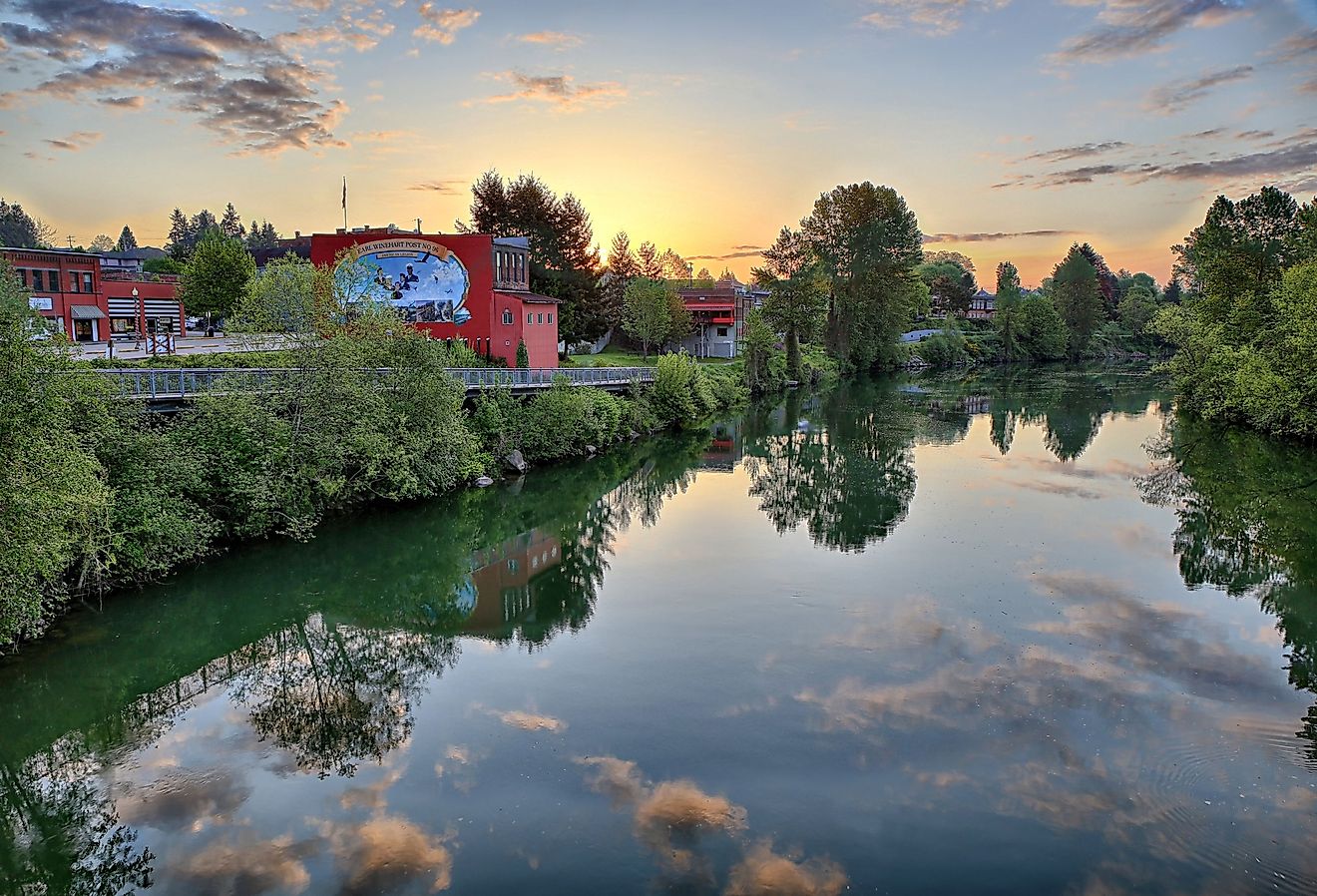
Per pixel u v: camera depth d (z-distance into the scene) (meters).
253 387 27.06
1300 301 41.66
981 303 162.50
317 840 11.13
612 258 86.88
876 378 88.12
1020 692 14.78
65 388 19.38
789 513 29.16
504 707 14.81
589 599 20.41
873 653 16.62
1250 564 22.03
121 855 11.02
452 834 11.14
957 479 33.97
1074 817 11.23
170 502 22.09
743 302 96.56
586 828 11.18
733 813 11.41
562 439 40.09
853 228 86.75
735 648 17.05
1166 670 15.72
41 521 16.25
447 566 24.25
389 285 49.06
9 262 40.84
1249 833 10.90
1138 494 30.62
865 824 11.13
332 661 17.58
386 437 29.58
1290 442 41.53
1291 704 14.34
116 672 17.06
